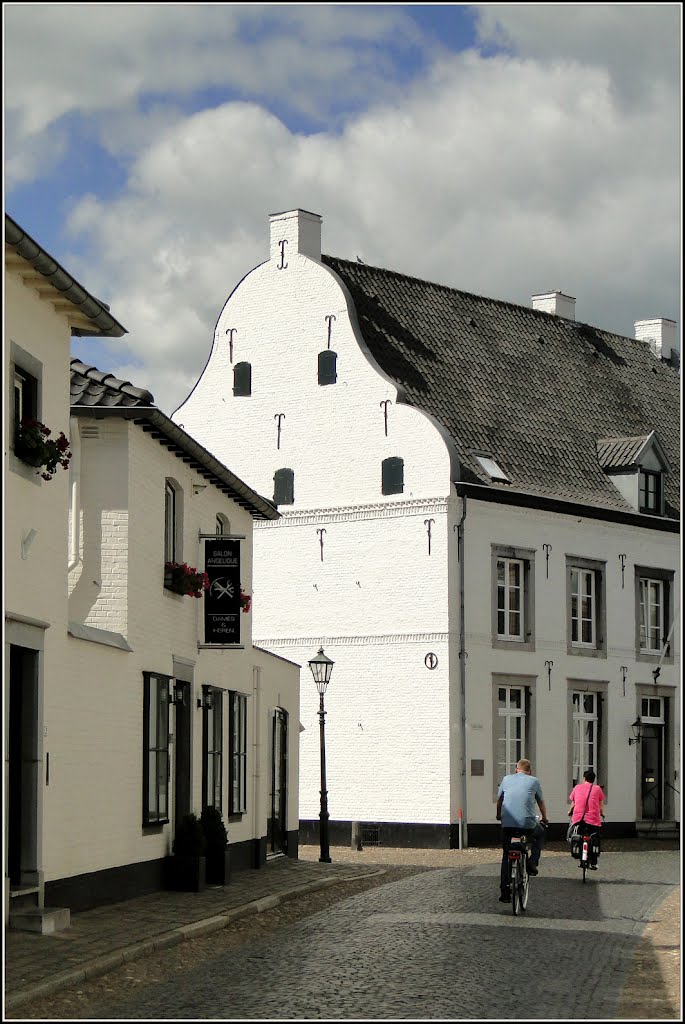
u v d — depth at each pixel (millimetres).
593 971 16328
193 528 26750
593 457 46750
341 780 41188
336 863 32781
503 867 22766
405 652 40375
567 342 50281
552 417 46406
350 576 41469
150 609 23672
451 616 39812
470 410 43438
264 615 42906
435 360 44000
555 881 28344
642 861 34500
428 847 39469
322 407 42375
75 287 18406
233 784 29234
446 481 39938
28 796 18328
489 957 17234
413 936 19188
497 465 42406
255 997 14273
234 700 29328
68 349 19875
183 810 25656
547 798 42438
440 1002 14023
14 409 18125
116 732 21672
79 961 15688
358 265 44688
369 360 41594
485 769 40406
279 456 43062
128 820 22203
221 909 21234
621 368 51656
